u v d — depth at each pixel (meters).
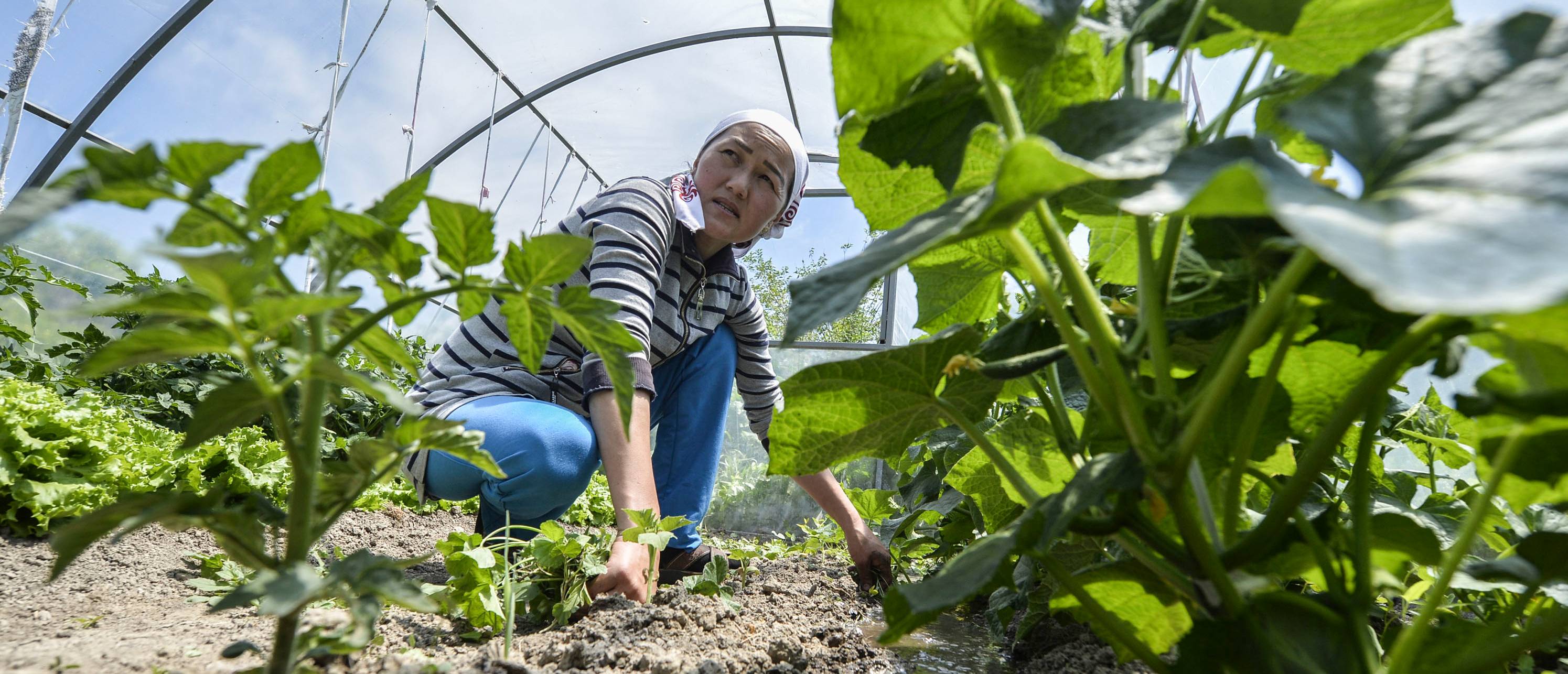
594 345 0.70
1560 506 0.70
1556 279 0.26
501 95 6.98
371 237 0.61
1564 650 1.17
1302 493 0.57
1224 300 0.78
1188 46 0.63
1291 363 0.73
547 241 0.61
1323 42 0.66
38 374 3.80
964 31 0.59
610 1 6.25
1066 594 0.92
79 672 0.98
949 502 1.99
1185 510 0.56
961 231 0.48
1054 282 0.87
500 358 2.29
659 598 1.67
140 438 3.24
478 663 1.13
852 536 2.43
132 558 2.07
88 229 5.38
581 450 2.11
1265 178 0.33
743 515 6.75
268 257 0.48
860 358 0.82
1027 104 0.70
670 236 2.19
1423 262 0.29
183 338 0.49
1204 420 0.53
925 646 1.72
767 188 2.41
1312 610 0.60
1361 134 0.45
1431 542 0.75
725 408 2.67
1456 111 0.43
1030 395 1.34
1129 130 0.53
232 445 3.18
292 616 0.59
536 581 1.57
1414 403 1.45
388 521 3.49
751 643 1.52
